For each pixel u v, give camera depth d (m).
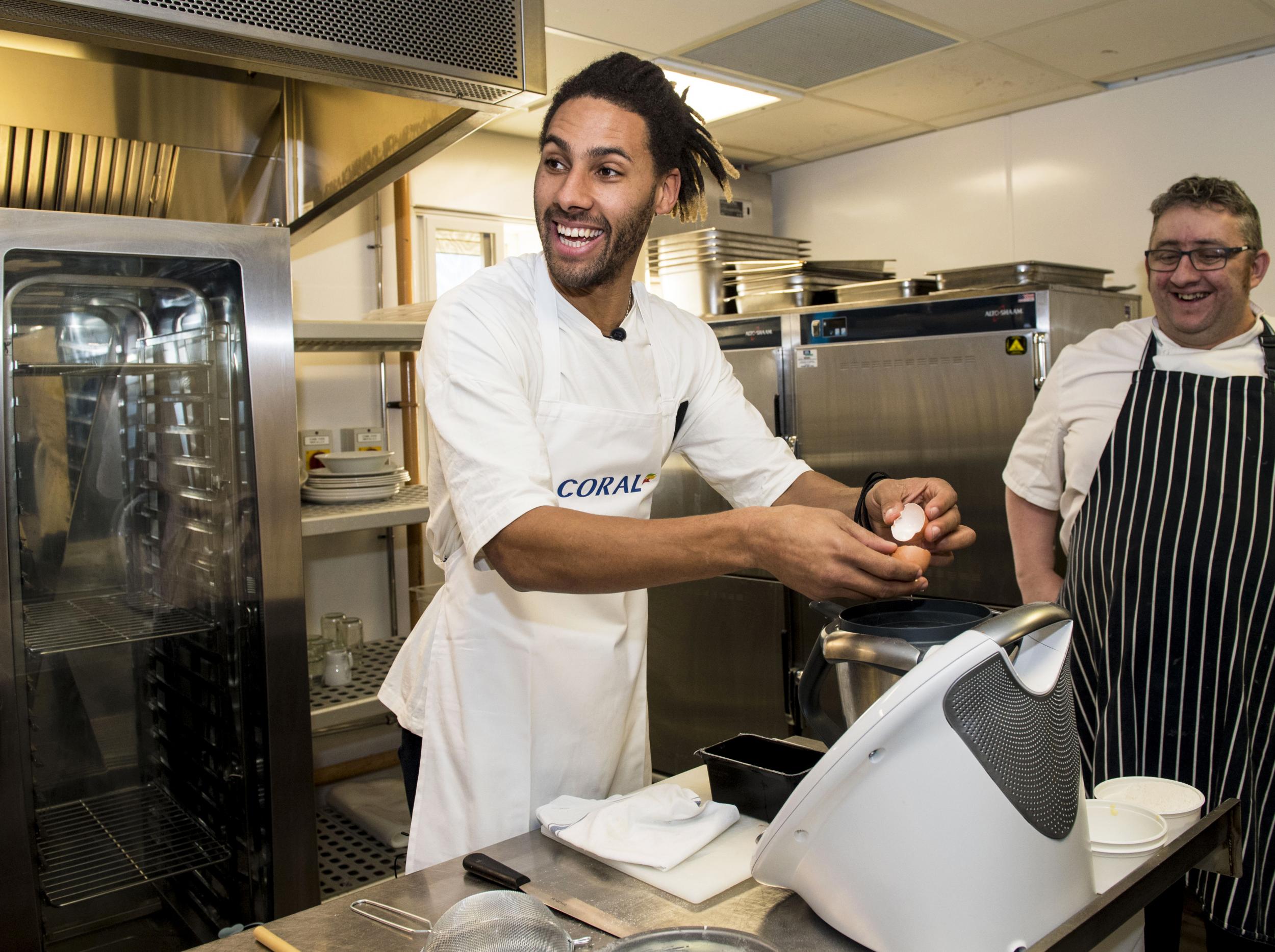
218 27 1.08
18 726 1.58
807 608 3.00
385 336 2.27
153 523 1.76
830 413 2.95
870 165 3.70
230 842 1.85
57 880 1.67
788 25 2.48
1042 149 3.23
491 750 1.20
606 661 1.25
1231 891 1.57
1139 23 2.52
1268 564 1.52
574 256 1.11
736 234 3.44
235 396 1.80
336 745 2.80
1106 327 2.76
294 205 2.19
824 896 0.80
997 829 0.74
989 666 0.74
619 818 1.02
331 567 2.94
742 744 1.14
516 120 3.15
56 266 1.60
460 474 1.05
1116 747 1.62
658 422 1.29
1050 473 1.87
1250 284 1.64
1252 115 2.79
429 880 0.96
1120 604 1.62
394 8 1.21
